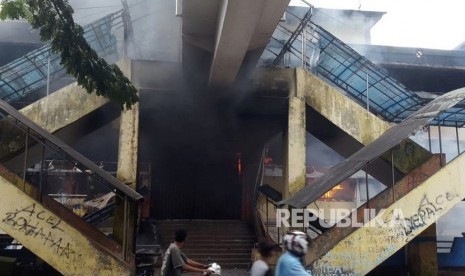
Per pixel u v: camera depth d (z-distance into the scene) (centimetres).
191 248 1659
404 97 1745
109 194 1944
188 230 1819
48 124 1288
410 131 1035
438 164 1265
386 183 1563
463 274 1320
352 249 1003
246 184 2058
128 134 1329
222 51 1036
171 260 686
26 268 1210
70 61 877
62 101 1310
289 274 448
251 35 930
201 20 1048
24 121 1043
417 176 1243
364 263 1001
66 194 2058
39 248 971
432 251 1304
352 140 1454
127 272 998
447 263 1393
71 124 1322
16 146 1234
